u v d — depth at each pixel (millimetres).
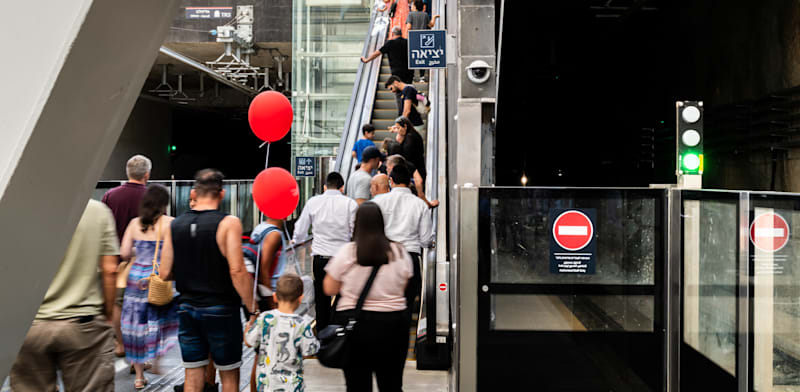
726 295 3404
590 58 16906
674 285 3551
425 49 6355
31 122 530
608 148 20656
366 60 8375
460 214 3566
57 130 565
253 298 3098
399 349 3027
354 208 4301
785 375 3219
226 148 33188
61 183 601
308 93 13492
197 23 19422
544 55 16828
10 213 540
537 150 23125
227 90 26609
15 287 582
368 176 5145
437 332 4629
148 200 3996
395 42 8227
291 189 3402
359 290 2992
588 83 18562
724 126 11617
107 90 621
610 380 3555
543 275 3574
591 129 20953
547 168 23344
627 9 14070
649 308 3594
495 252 3566
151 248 4000
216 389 3705
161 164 26938
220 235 3010
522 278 3574
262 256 3451
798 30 9234
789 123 9477
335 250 4277
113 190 4289
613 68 17484
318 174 11297
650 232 3598
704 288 3500
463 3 4555
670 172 15391
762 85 10359
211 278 3027
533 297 3574
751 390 3152
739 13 11008
